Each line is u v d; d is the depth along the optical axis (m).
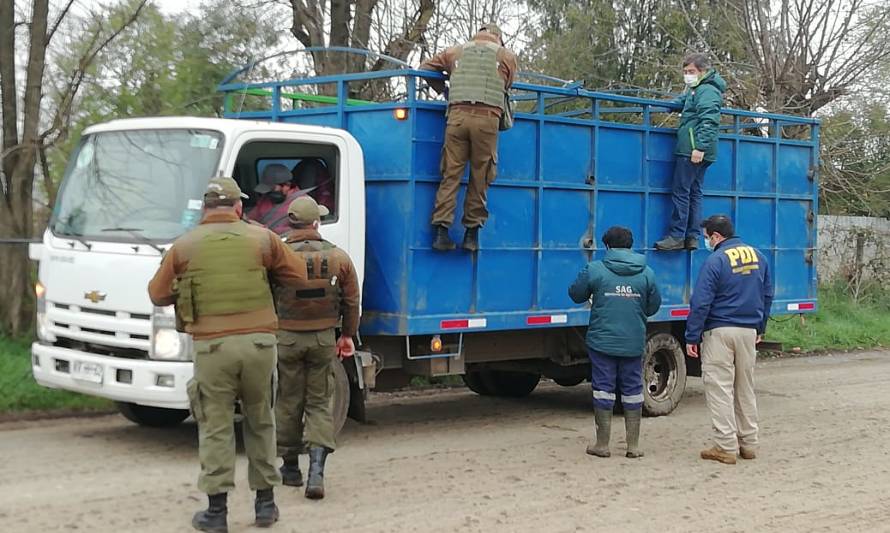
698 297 8.38
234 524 6.14
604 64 24.44
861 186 21.20
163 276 5.80
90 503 6.44
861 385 12.87
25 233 11.18
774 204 11.40
